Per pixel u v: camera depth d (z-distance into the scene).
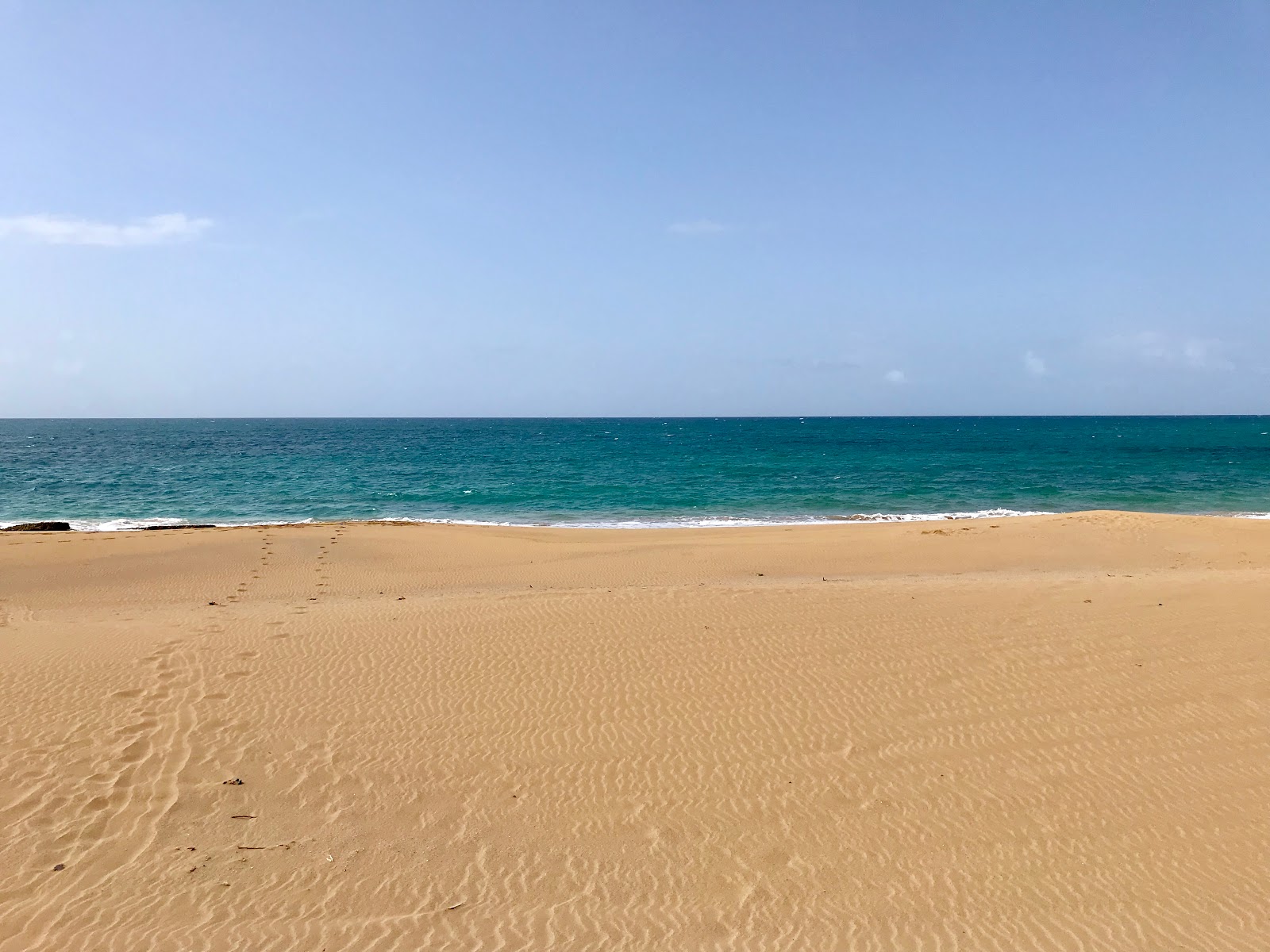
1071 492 43.47
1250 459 68.06
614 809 7.24
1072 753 8.19
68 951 5.34
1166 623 12.04
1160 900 6.02
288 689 9.83
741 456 75.94
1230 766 7.88
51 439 120.06
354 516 35.62
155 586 17.88
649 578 19.17
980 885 6.21
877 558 21.66
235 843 6.64
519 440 115.88
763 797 7.44
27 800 7.14
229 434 144.88
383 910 5.86
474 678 10.23
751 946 5.52
